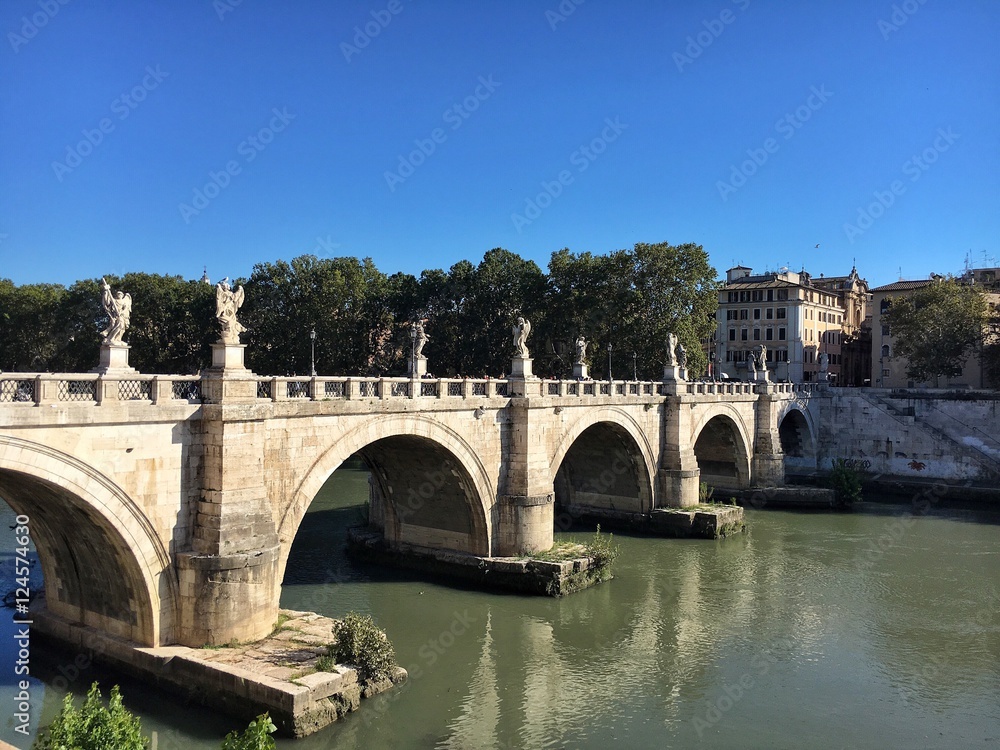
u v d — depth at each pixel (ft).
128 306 76.79
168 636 80.43
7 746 63.05
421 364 111.45
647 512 166.91
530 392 127.24
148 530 77.25
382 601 115.03
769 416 211.82
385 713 79.82
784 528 173.58
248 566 81.35
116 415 72.28
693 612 114.83
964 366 283.18
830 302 336.29
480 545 124.26
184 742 70.95
